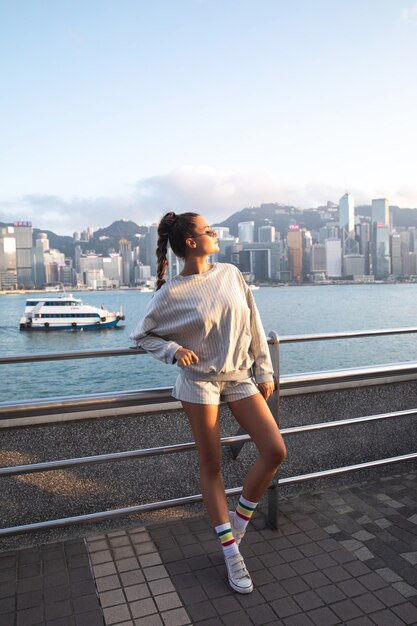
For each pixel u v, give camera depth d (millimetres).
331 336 2877
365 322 78125
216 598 2141
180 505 2676
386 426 3555
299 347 54844
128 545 2584
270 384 2412
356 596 2131
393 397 3598
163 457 2945
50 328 81250
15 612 2062
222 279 2264
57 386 41719
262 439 2246
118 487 2859
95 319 82062
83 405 2410
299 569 2334
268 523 2746
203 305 2180
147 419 2936
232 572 2199
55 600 2141
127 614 2047
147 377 44688
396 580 2234
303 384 2859
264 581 2250
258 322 2395
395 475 3455
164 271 2344
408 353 49438
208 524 2805
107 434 2865
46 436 2764
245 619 2006
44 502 2732
